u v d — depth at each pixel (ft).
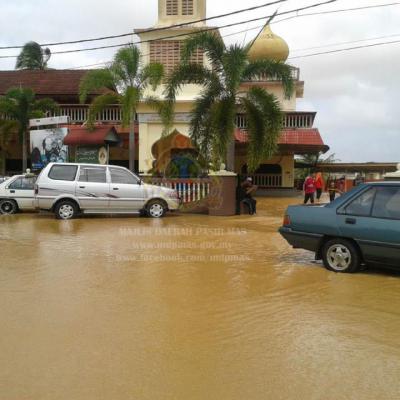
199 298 20.67
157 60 83.30
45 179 50.52
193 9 82.69
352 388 12.37
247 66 59.72
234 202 57.52
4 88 98.63
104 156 74.33
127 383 12.58
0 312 18.51
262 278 24.44
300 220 27.09
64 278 24.03
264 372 13.28
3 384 12.53
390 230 23.76
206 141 58.59
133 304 19.67
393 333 16.43
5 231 41.32
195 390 12.21
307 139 84.99
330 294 21.40
